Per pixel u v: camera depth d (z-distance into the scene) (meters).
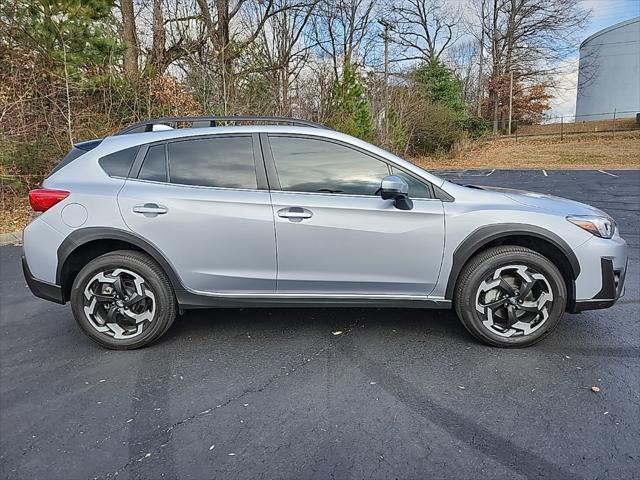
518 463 2.12
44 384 2.92
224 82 12.94
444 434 2.34
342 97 19.31
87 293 3.31
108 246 3.41
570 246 3.14
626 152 24.70
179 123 3.69
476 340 3.42
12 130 9.01
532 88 37.12
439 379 2.88
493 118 37.44
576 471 2.06
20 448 2.29
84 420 2.52
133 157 3.32
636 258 5.66
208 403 2.67
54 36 10.19
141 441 2.33
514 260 3.18
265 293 3.33
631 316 3.81
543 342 3.36
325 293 3.32
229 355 3.26
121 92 11.25
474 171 22.11
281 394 2.75
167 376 2.99
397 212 3.18
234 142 3.30
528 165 23.56
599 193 12.34
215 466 2.14
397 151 23.80
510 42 36.25
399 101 25.41
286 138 3.29
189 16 15.37
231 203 3.20
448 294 3.27
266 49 19.02
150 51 14.90
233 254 3.23
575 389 2.73
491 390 2.74
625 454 2.16
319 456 2.19
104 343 3.36
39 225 3.27
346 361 3.14
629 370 2.94
